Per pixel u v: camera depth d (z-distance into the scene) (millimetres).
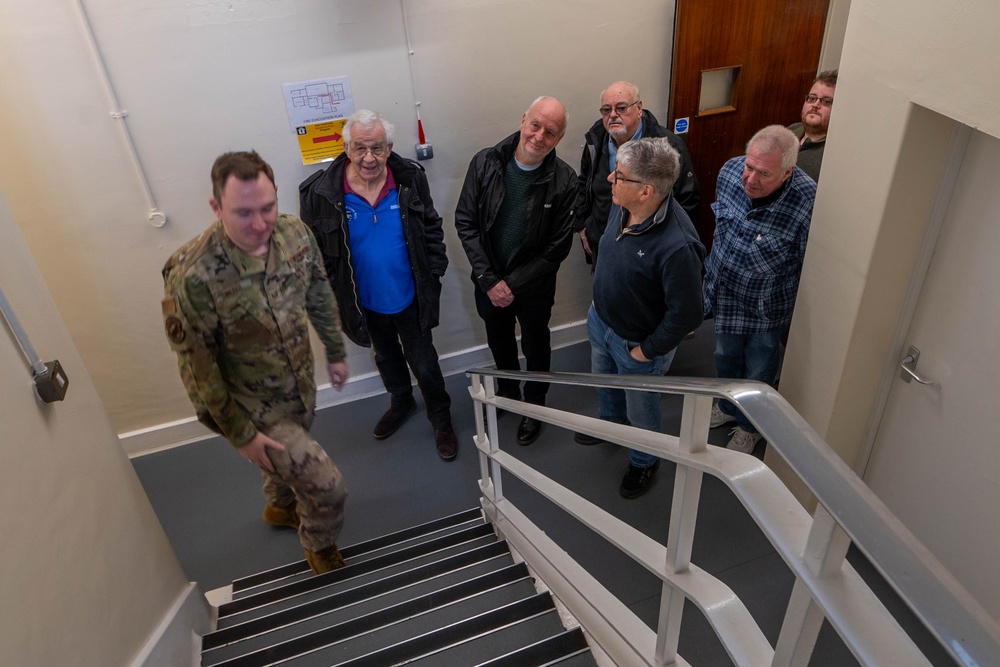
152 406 3488
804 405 2557
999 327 1795
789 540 767
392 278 3004
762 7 3227
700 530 2723
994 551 1953
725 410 3207
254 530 3090
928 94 1678
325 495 2314
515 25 3061
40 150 2732
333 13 2816
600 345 2795
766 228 2512
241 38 2758
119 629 1756
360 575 2598
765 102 3514
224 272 1848
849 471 692
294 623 2291
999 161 1711
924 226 1966
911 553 596
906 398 2234
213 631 2391
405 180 2869
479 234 3064
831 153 2139
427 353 3223
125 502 1943
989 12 1441
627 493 2977
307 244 2119
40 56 2568
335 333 2359
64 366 1733
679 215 2271
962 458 2012
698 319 2334
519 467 2084
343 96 2988
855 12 1929
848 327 2182
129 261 3066
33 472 1468
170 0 2607
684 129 3463
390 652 1917
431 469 3350
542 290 3178
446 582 2393
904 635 648
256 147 2994
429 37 2979
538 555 2219
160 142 2852
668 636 1247
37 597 1391
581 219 3174
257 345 2008
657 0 3195
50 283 3008
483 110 3219
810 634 786
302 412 2252
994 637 524
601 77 3311
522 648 1761
